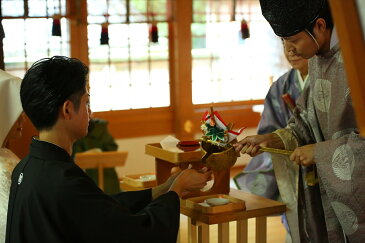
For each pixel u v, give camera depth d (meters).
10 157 2.44
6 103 2.42
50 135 1.50
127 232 1.43
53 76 1.46
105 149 4.38
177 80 6.22
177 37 6.15
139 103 6.21
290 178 2.17
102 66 5.98
